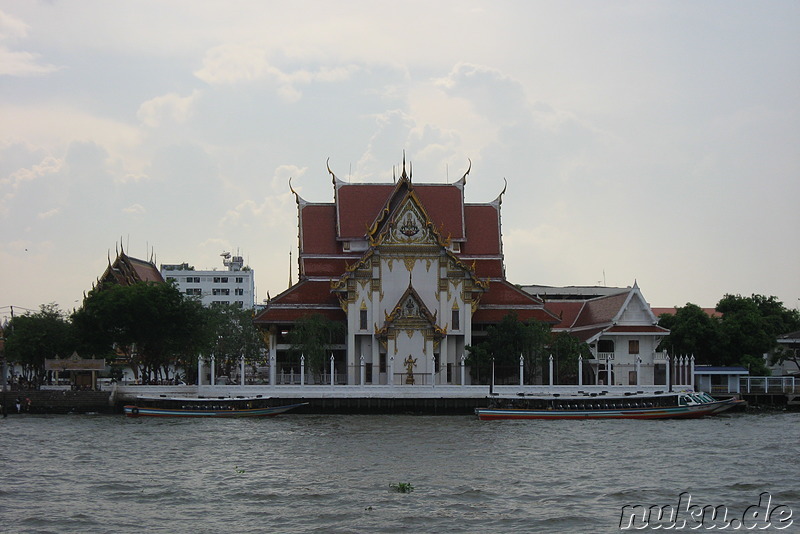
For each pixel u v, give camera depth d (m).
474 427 103.88
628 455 81.31
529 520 57.34
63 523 56.72
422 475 71.19
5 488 66.31
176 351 135.88
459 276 134.12
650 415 114.69
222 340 186.62
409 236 133.50
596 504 61.62
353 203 145.00
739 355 141.75
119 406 120.38
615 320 135.38
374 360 131.75
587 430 100.88
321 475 71.19
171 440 90.81
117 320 129.88
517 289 142.38
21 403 120.19
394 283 133.25
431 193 146.25
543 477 70.50
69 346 134.12
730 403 117.56
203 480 69.25
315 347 129.12
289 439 91.75
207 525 56.19
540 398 114.38
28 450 83.62
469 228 146.38
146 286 133.38
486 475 71.25
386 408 120.94
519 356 127.69
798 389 131.25
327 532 54.66
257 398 115.94
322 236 144.38
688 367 131.88
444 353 131.75
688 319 143.38
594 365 135.25
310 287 139.50
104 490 65.75
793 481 69.31
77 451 83.12
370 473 72.06
